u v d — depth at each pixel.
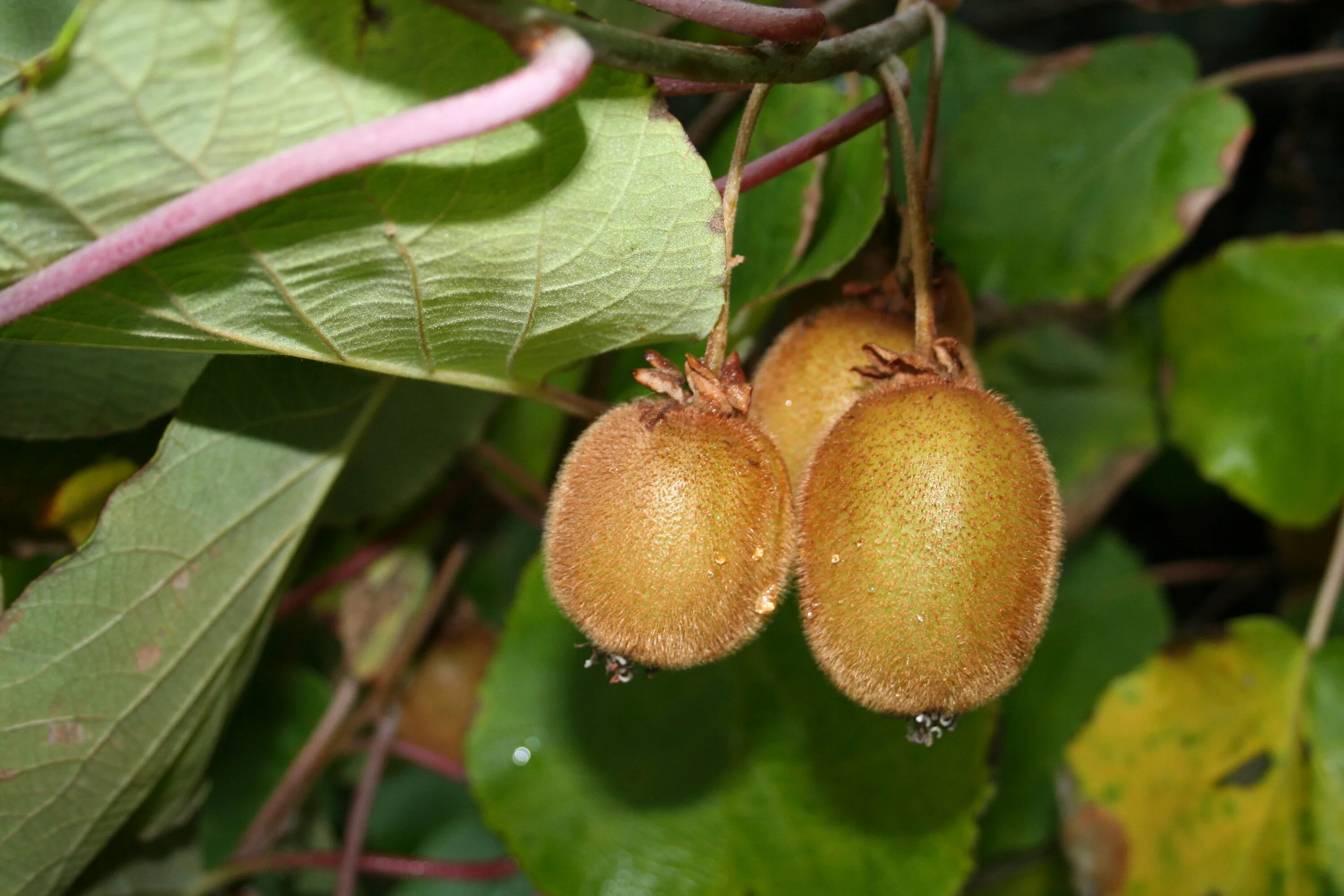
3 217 0.44
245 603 0.56
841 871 0.60
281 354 0.50
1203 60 0.87
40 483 0.57
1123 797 0.61
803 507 0.49
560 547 0.49
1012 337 0.82
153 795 0.58
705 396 0.49
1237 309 0.66
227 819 0.69
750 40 0.58
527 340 0.50
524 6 0.43
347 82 0.43
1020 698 0.75
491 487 0.67
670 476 0.48
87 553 0.52
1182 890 0.60
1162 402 0.68
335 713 0.67
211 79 0.43
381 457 0.60
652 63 0.45
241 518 0.54
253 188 0.42
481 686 0.62
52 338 0.47
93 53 0.42
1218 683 0.61
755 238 0.56
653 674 0.50
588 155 0.45
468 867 0.68
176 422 0.52
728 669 0.61
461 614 0.74
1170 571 0.79
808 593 0.49
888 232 0.54
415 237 0.46
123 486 0.52
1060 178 0.65
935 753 0.60
